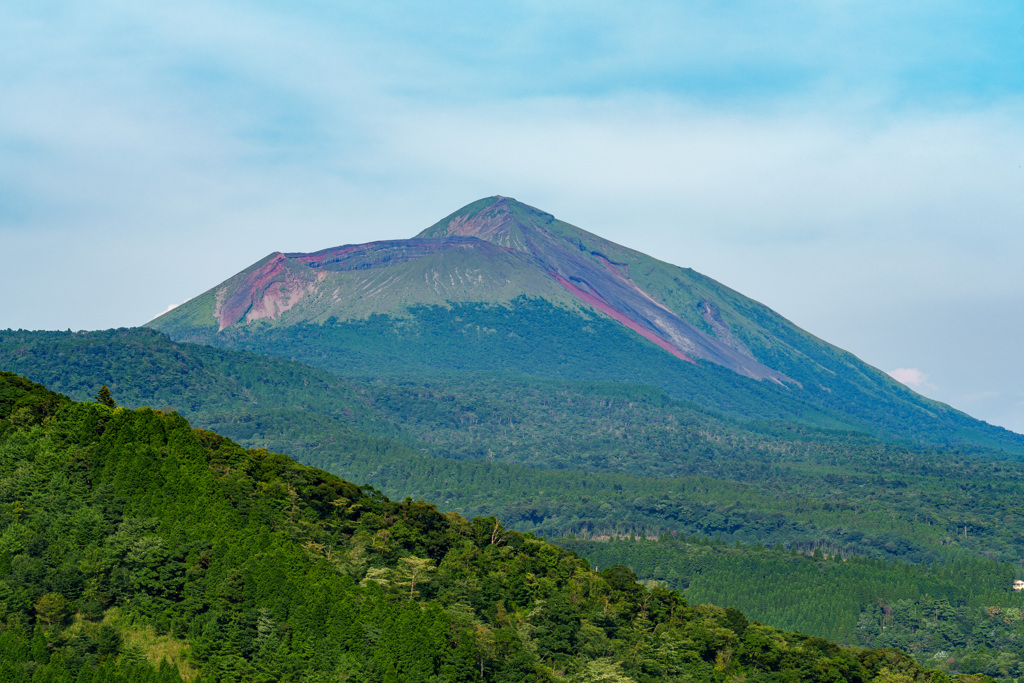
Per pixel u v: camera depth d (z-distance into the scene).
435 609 165.75
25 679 142.62
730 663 191.62
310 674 150.75
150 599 160.00
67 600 156.50
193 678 146.88
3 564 158.38
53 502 172.62
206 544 165.38
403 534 193.75
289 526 183.62
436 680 154.88
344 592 164.88
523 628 176.50
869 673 199.00
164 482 178.88
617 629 190.00
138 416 198.62
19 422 194.38
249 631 154.38
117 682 143.38
